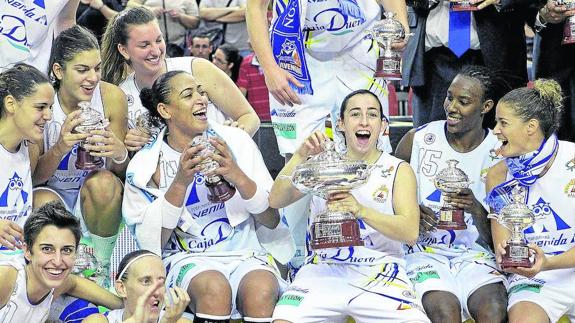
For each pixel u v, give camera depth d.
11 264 6.93
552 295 7.45
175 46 12.74
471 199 7.65
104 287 7.81
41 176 7.73
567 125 9.05
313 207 7.58
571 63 8.98
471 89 7.84
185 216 7.60
